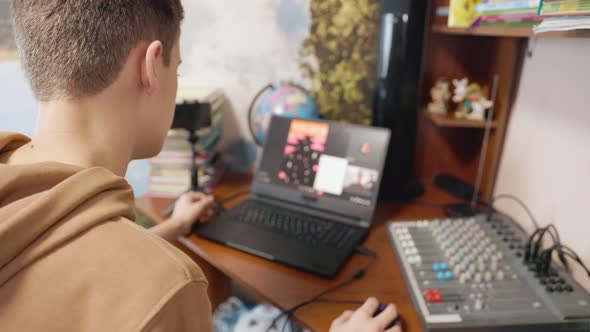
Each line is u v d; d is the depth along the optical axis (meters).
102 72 0.47
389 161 1.17
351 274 0.84
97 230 0.40
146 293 0.37
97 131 0.48
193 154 1.15
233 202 1.19
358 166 1.06
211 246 0.95
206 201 1.05
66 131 0.47
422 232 0.95
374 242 0.97
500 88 1.12
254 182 1.18
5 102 1.33
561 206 0.89
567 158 0.87
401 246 0.90
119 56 0.48
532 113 1.00
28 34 0.47
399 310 0.72
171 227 0.96
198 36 1.31
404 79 1.11
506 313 0.68
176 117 1.08
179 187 1.22
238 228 1.00
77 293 0.37
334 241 0.94
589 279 0.79
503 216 1.02
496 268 0.79
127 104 0.51
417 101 1.14
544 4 0.58
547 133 0.94
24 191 0.41
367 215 1.03
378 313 0.69
